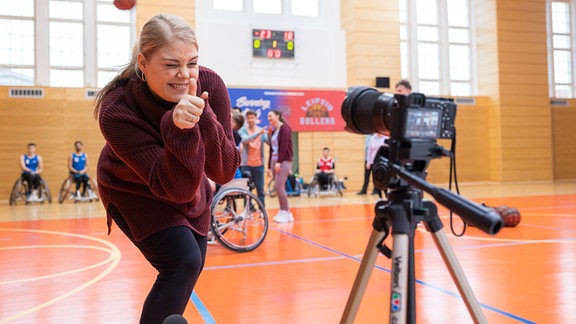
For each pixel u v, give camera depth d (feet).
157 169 4.44
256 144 20.93
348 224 21.49
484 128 51.98
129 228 5.10
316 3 47.37
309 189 39.17
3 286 11.19
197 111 4.10
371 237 5.03
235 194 15.58
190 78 4.58
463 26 53.47
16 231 20.63
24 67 41.42
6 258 14.57
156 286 4.93
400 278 4.37
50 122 40.32
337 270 12.41
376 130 5.15
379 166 4.77
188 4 42.42
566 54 56.49
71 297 10.19
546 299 9.38
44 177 40.09
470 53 53.78
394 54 47.34
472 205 3.75
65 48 42.24
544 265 12.40
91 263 13.79
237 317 8.65
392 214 4.61
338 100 45.39
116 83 5.08
